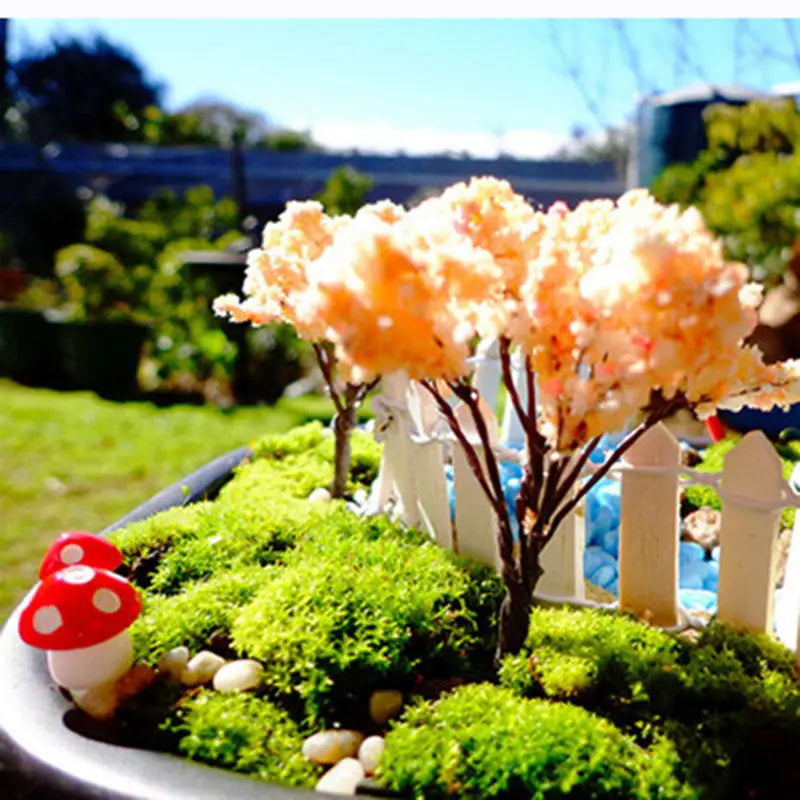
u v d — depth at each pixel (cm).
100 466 69
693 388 14
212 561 23
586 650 18
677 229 14
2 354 100
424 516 25
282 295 22
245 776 16
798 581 20
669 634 20
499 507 18
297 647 18
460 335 14
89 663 18
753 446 19
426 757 15
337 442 29
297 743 17
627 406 14
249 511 26
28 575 49
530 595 18
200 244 100
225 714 17
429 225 14
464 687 18
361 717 18
